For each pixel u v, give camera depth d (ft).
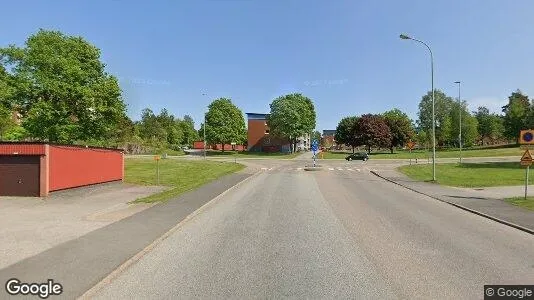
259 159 244.22
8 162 76.23
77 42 156.97
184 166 158.61
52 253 31.89
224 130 322.14
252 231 41.57
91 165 92.07
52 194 77.20
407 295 22.24
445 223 46.62
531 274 26.27
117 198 72.84
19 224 46.21
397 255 31.24
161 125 361.30
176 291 23.11
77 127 149.48
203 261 29.86
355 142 337.52
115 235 39.09
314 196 74.95
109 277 25.66
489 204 63.10
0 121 155.12
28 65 148.25
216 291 23.04
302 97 340.39
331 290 23.08
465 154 246.88
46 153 75.46
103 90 153.07
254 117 381.40
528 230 41.29
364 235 39.17
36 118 142.20
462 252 32.27
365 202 66.39
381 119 337.52
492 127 392.47
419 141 387.96
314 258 30.40
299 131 334.03
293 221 47.60
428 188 91.86
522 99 376.89
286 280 25.02
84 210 57.77
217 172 138.41
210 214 53.93
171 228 42.78
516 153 234.58
